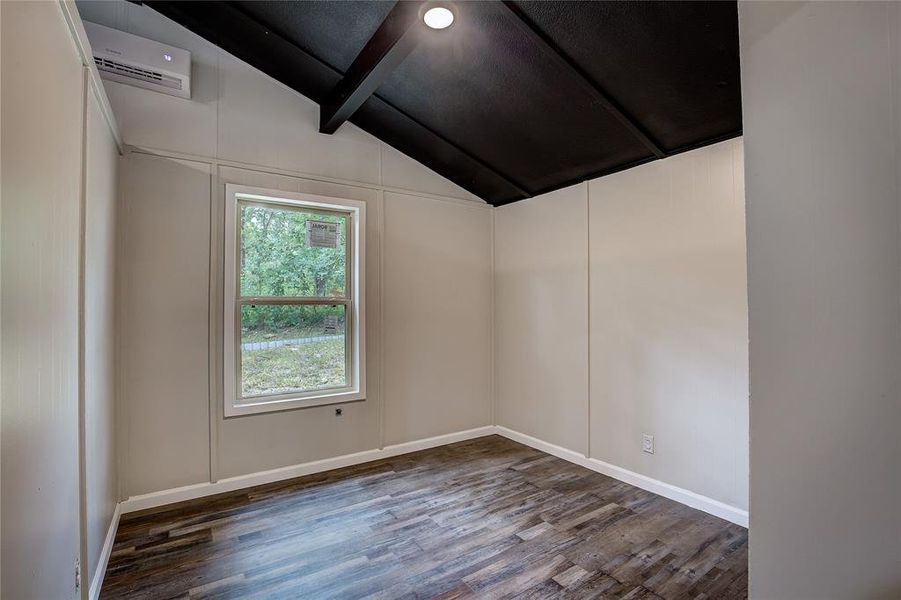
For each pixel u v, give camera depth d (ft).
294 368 11.02
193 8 9.01
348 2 7.83
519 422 13.38
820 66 2.26
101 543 6.86
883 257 2.02
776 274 2.43
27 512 3.69
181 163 9.51
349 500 9.45
